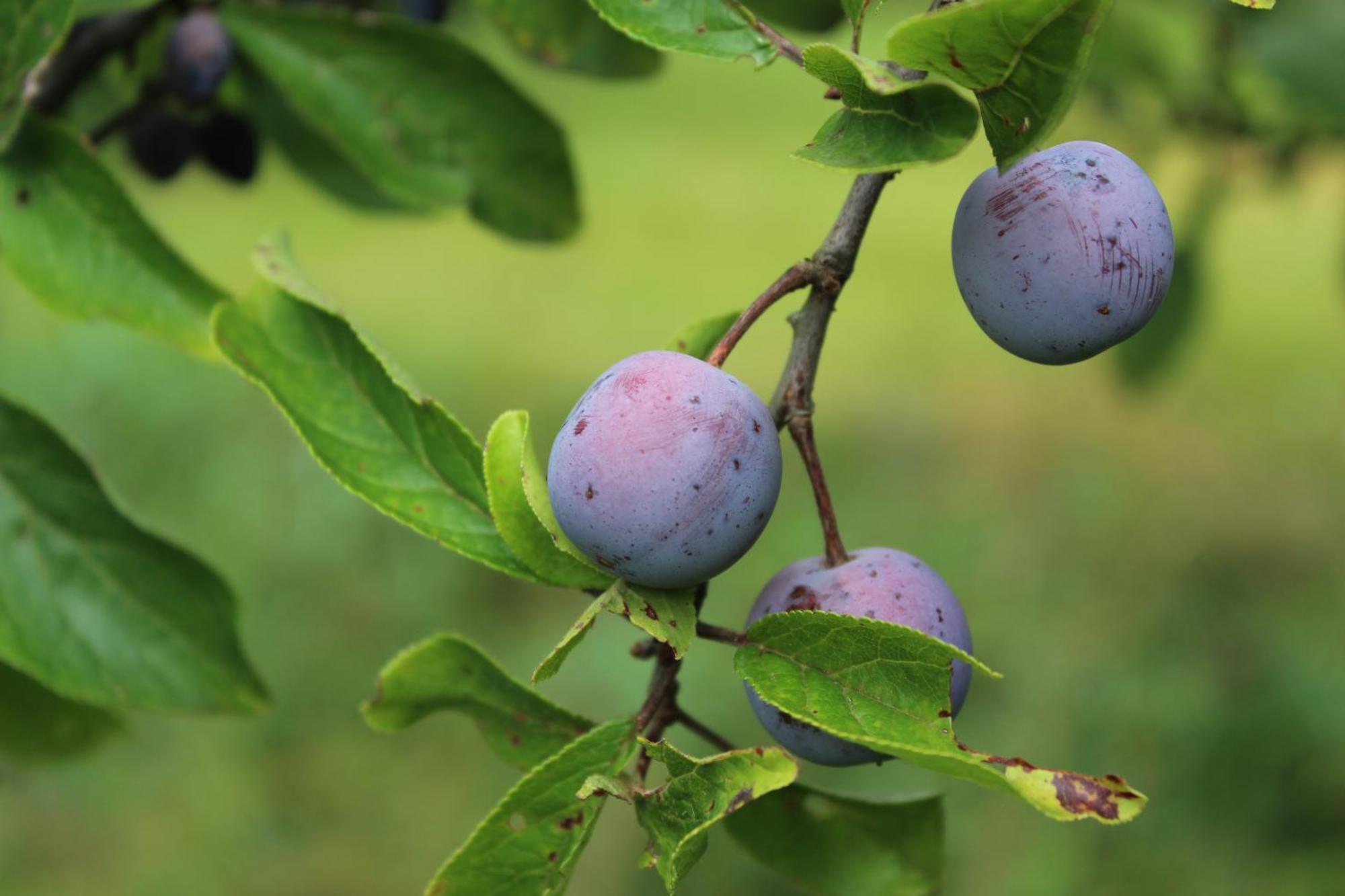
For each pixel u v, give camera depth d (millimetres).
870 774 5949
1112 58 3627
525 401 9938
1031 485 9023
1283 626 6785
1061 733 6309
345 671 7238
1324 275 12938
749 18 1553
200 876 6145
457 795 6719
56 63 2316
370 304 12234
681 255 13906
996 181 1560
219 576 1980
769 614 1441
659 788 1405
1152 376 3975
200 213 13961
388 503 1647
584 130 18828
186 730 6863
